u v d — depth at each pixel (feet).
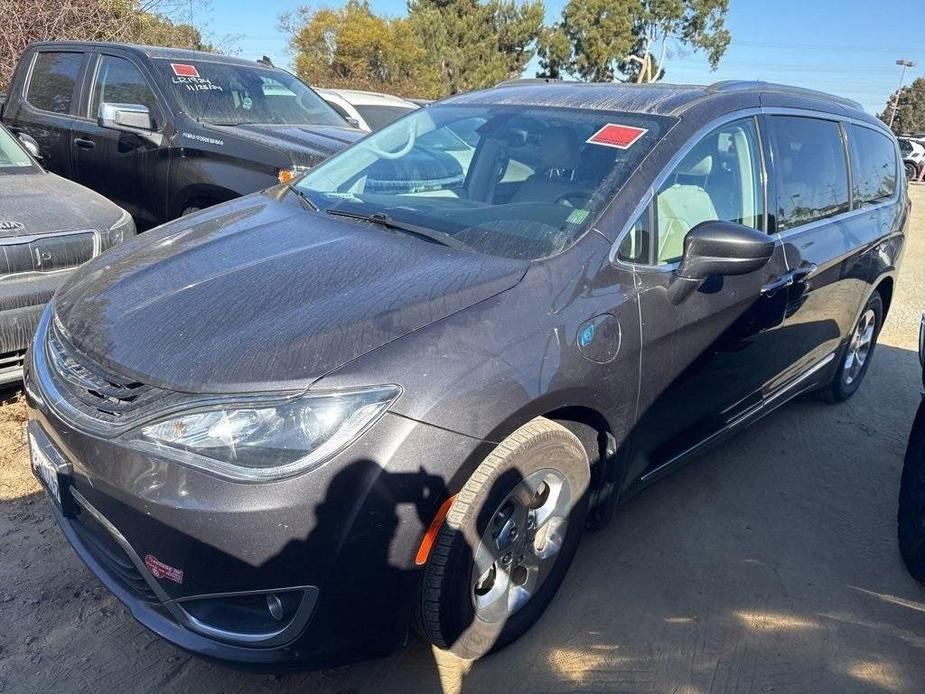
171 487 6.18
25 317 11.47
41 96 21.54
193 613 6.57
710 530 10.81
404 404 6.31
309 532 6.11
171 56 19.94
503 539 7.57
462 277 7.51
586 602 9.10
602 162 9.14
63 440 6.96
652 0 148.46
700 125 9.61
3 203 12.42
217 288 7.53
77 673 7.57
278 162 16.69
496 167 9.97
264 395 6.12
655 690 7.87
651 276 8.54
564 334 7.43
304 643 6.44
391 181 10.52
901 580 10.11
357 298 7.11
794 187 11.43
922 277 30.25
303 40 138.21
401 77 137.39
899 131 261.24
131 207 19.15
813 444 13.80
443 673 7.86
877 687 8.16
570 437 7.82
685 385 9.36
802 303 11.41
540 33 150.61
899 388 17.07
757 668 8.29
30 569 8.97
